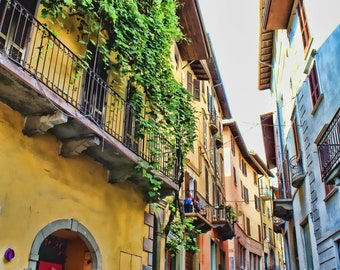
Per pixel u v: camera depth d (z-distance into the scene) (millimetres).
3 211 6156
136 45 9438
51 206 7133
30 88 6172
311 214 13500
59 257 9016
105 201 8727
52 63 7574
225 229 21016
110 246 8617
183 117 11156
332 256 11094
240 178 32656
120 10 8891
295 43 15281
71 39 8250
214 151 23969
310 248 14352
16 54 6809
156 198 10297
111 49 9078
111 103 8625
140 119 9086
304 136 14250
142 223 10109
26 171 6723
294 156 15859
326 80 11453
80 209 7863
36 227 6723
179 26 14562
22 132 6785
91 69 8727
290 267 18562
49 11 7277
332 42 10906
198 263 16453
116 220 9000
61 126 7246
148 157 9227
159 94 10047
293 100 15984
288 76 17031
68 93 7535
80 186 7996
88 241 7941
